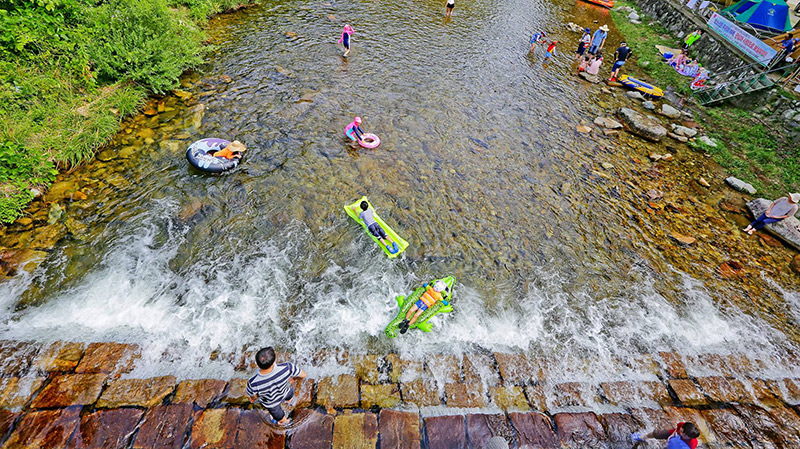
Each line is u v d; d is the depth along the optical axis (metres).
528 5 22.77
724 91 14.38
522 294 7.55
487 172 10.41
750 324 7.51
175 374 5.45
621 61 15.14
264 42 14.52
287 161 9.61
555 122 12.92
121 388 5.13
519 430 5.37
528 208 9.48
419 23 18.28
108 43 10.08
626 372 6.43
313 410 5.25
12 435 4.50
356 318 6.69
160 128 9.88
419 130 11.55
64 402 4.87
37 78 8.96
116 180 8.35
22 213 7.29
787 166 11.70
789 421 5.95
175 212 7.94
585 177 10.70
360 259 7.74
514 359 6.36
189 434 4.79
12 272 6.41
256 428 4.95
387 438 5.06
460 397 5.70
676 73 16.64
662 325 7.29
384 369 5.95
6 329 5.69
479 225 8.85
